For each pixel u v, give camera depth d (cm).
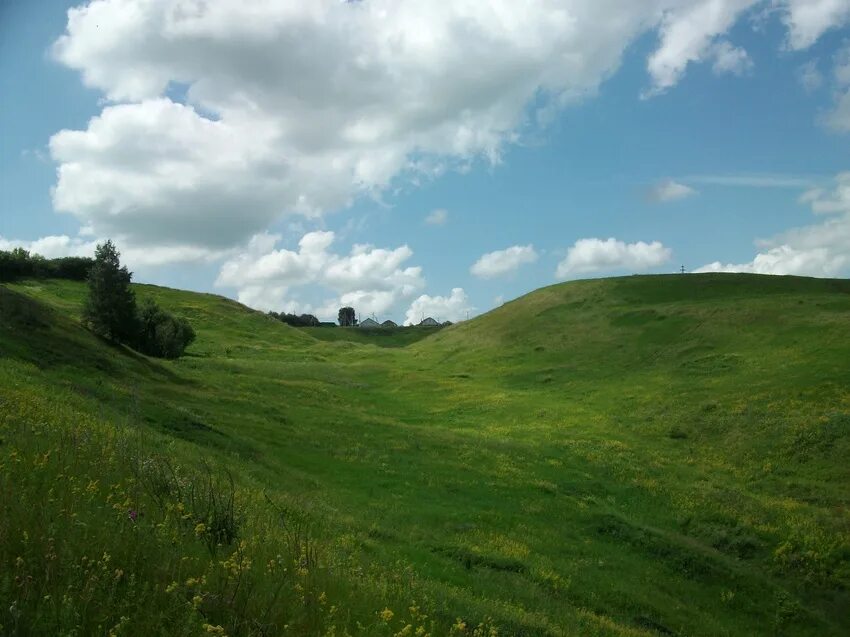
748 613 2245
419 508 2444
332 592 807
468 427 4584
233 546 842
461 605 1211
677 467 3566
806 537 2711
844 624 2283
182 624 557
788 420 3850
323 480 2575
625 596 2041
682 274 8825
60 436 1223
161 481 1076
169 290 12481
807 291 7481
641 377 5466
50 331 3459
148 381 3494
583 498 2981
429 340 9694
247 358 7831
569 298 8725
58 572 572
